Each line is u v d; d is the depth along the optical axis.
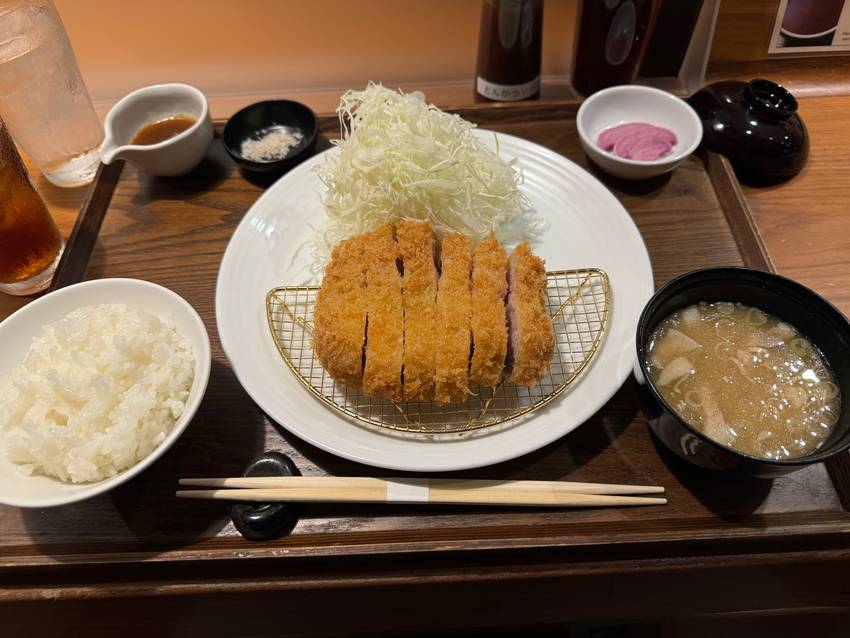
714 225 0.43
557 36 0.55
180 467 0.34
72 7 0.49
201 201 0.46
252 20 0.52
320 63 0.55
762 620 0.43
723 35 0.48
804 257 0.42
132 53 0.53
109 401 0.31
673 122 0.47
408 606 0.35
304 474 0.34
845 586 0.37
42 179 0.49
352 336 0.34
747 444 0.31
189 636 0.37
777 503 0.32
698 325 0.35
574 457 0.34
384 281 0.36
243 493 0.31
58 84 0.44
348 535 0.31
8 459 0.30
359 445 0.33
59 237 0.43
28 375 0.33
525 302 0.35
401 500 0.32
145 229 0.44
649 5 0.46
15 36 0.42
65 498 0.27
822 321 0.33
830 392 0.32
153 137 0.47
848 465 0.32
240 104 0.56
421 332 0.34
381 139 0.42
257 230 0.42
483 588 0.34
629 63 0.50
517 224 0.44
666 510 0.32
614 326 0.37
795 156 0.44
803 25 0.48
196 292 0.41
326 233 0.42
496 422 0.33
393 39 0.54
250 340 0.37
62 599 0.30
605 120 0.49
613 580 0.35
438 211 0.42
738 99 0.46
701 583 0.36
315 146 0.49
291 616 0.36
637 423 0.35
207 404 0.36
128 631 0.37
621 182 0.46
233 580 0.30
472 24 0.53
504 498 0.32
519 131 0.50
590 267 0.41
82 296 0.35
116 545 0.31
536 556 0.31
